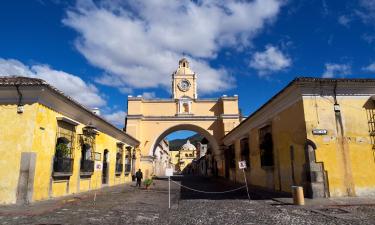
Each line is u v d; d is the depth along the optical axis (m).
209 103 35.16
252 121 20.70
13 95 11.57
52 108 12.80
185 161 88.31
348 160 12.30
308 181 12.20
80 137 15.88
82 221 7.87
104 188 19.58
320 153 12.25
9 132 11.38
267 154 17.53
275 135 16.34
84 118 16.23
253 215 8.66
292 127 13.85
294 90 13.23
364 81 12.60
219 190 18.86
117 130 22.58
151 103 34.91
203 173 56.22
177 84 36.62
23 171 11.06
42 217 8.45
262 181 19.03
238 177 26.27
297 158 13.31
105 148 20.73
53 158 12.88
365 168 12.31
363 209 9.17
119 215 8.90
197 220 7.97
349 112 12.76
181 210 9.94
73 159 14.98
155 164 45.50
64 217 8.48
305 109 12.62
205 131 34.31
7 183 11.02
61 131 13.74
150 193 16.83
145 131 33.88
